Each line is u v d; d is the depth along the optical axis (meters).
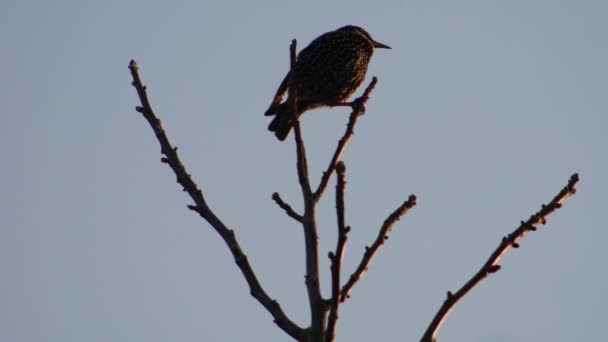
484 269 7.29
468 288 7.24
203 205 8.38
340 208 6.91
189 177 8.52
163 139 8.67
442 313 7.22
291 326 7.78
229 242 8.19
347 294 7.64
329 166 8.41
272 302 7.90
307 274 7.81
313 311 7.55
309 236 8.04
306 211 8.20
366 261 7.77
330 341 6.98
